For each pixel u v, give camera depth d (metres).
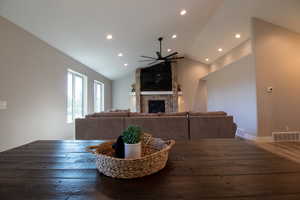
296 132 4.13
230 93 5.41
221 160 0.98
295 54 4.12
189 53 7.72
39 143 1.43
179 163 0.93
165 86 8.31
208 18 4.58
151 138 1.12
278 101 4.13
